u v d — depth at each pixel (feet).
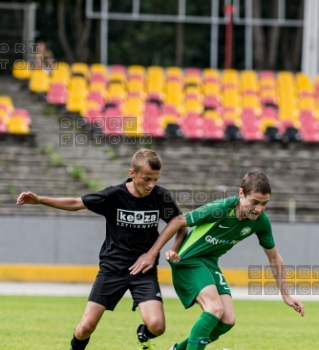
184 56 305.12
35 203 73.92
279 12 306.55
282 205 228.22
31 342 94.38
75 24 301.63
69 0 300.40
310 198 233.76
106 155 240.32
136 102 268.41
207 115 262.88
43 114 258.57
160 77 293.23
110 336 103.35
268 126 256.11
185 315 135.54
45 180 227.20
